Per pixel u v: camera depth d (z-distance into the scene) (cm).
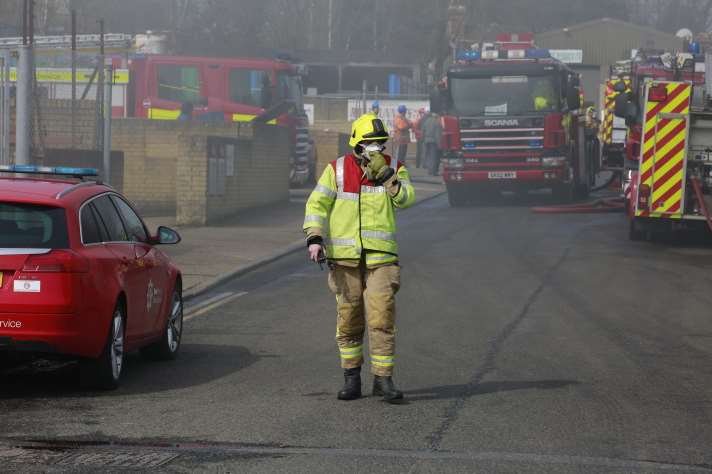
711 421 1461
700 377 1784
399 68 13375
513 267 3334
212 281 2972
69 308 1534
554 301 2670
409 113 10456
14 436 1346
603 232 4441
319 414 1482
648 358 1955
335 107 10688
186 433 1368
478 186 5731
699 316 2469
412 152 10050
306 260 3553
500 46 5806
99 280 1595
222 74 6262
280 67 6238
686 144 3912
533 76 5566
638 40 14550
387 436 1358
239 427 1402
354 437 1351
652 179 3959
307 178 6725
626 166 4681
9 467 1200
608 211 5353
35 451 1273
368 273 1566
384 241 1560
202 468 1205
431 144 7762
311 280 3092
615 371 1827
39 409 1506
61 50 6444
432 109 5669
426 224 4778
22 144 3197
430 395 1616
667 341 2138
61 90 4381
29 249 1549
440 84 5650
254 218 4803
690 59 5247
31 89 3200
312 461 1237
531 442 1330
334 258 1562
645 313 2500
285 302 2678
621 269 3309
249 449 1291
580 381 1734
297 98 6400
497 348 2038
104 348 1614
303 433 1370
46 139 4197
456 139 5606
